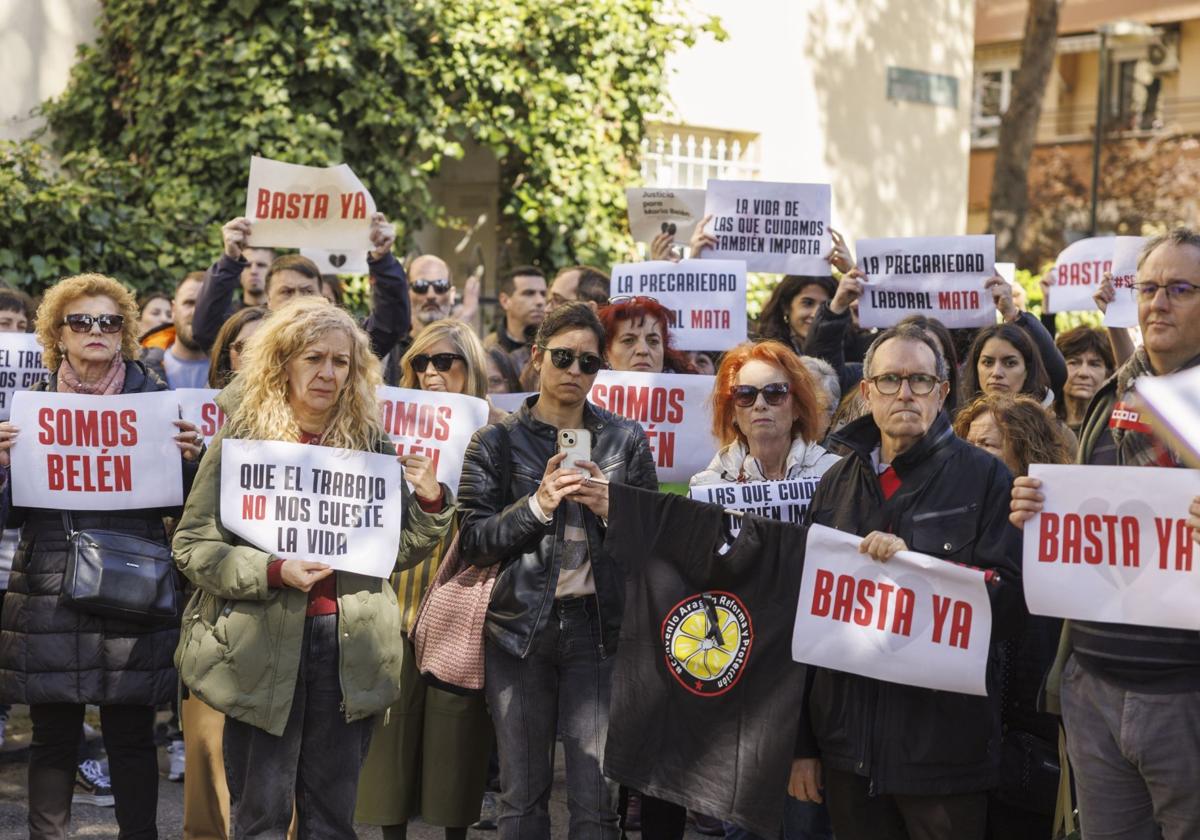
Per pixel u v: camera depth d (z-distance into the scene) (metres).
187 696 4.88
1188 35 36.94
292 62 11.95
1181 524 3.82
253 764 4.45
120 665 5.04
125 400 5.18
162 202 11.15
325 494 4.54
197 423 6.07
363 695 4.49
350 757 4.55
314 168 6.84
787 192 8.05
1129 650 3.87
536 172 12.83
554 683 4.82
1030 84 22.61
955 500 4.22
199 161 11.74
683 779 4.57
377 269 6.84
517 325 8.81
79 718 5.20
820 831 5.09
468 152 14.16
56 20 12.25
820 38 15.67
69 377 5.26
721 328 7.63
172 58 11.95
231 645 4.41
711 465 5.44
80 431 5.14
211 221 11.50
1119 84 38.00
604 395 6.34
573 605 4.79
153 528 5.29
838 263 8.05
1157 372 4.00
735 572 4.54
